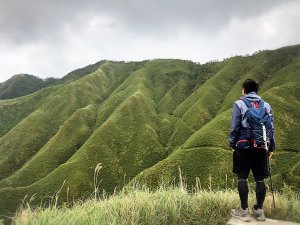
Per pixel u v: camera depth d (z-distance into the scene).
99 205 5.60
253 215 5.41
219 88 174.62
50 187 103.75
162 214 5.46
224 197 6.34
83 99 192.62
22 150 150.12
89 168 112.94
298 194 7.01
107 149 124.69
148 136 135.25
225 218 5.77
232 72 186.88
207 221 5.68
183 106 166.88
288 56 184.50
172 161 96.06
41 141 157.00
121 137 132.75
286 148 99.62
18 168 142.62
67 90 195.62
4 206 99.44
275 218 5.81
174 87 197.00
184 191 6.28
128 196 5.94
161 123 150.62
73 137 147.25
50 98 195.25
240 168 5.31
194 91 190.25
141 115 149.88
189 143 108.50
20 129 160.62
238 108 5.28
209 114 153.25
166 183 6.63
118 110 150.88
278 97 121.88
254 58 193.50
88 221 4.52
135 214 5.23
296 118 112.56
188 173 92.31
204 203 6.05
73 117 160.25
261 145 5.13
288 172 34.59
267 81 162.62
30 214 4.23
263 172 5.29
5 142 154.00
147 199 5.69
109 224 4.56
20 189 104.81
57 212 4.61
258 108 5.25
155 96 191.25
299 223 5.17
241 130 5.24
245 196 5.23
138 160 122.69
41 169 127.06
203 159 97.12
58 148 139.62
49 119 171.25
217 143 105.06
